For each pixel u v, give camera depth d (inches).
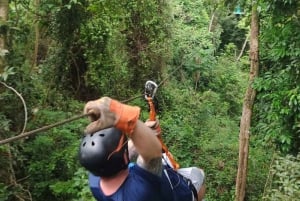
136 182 86.6
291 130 322.3
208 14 846.5
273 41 331.0
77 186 277.0
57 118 345.7
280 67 338.6
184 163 412.5
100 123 76.9
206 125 500.1
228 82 669.3
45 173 296.8
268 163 392.8
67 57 426.9
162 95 541.6
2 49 274.1
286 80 325.4
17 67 290.0
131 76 527.2
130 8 522.3
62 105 405.7
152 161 84.7
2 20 278.7
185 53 656.4
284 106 320.5
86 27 433.7
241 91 657.6
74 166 302.0
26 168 298.5
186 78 656.4
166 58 573.3
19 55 302.2
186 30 694.5
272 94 323.9
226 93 645.9
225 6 382.6
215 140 450.0
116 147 87.4
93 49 456.4
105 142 87.0
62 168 304.7
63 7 377.7
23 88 291.7
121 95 496.7
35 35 382.6
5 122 262.1
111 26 473.4
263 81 333.1
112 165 87.5
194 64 660.7
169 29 575.5
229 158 422.6
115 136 88.0
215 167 410.6
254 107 380.8
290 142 317.7
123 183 88.7
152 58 552.1
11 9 339.3
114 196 88.2
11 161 272.2
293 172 244.7
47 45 454.3
